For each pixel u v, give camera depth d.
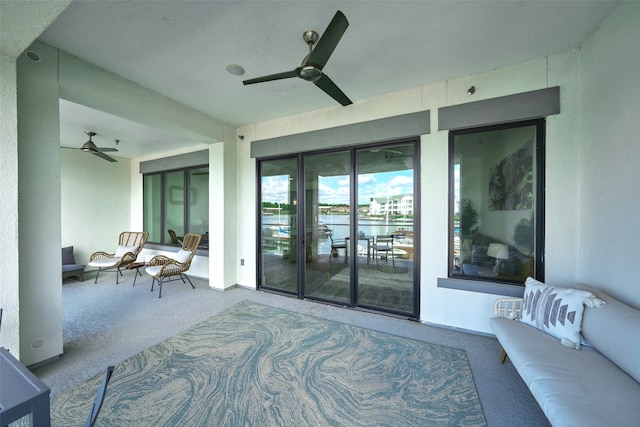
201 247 4.84
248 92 2.91
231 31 1.94
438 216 2.73
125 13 1.75
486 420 1.50
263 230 4.00
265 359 2.11
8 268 1.75
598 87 1.93
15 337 1.79
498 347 2.31
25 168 1.93
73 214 5.05
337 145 3.24
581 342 1.62
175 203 5.39
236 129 4.11
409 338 2.47
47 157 2.05
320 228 3.51
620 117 1.72
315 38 1.97
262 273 4.01
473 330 2.57
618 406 1.12
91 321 2.82
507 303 2.11
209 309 3.18
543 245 2.34
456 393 1.72
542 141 2.34
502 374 1.92
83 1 1.63
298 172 3.62
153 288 4.04
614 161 1.78
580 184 2.18
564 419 1.08
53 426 1.44
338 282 3.40
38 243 2.00
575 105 2.20
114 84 2.52
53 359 2.07
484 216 2.60
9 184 1.75
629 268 1.64
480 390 1.75
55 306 2.09
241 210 4.12
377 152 3.12
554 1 1.66
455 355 2.18
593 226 2.01
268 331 2.60
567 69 2.22
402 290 3.00
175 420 1.49
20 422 1.55
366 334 2.54
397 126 2.87
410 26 1.88
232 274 4.08
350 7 1.70
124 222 5.86
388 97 2.94
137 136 4.27
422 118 2.75
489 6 1.69
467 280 2.61
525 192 2.44
